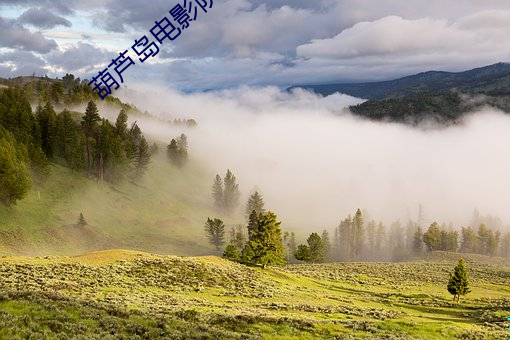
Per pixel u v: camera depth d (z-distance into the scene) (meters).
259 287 59.09
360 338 27.88
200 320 29.59
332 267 110.00
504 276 106.56
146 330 23.36
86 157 170.50
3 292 28.09
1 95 178.38
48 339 19.27
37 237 106.62
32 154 138.12
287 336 27.12
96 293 39.41
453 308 60.69
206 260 69.44
